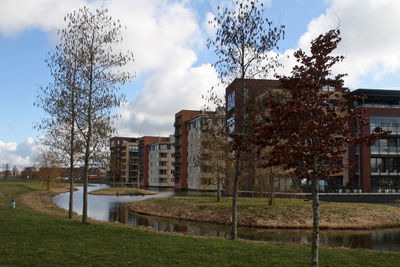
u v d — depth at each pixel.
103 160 18.27
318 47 9.36
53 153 20.22
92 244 12.38
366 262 10.88
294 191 31.94
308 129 8.20
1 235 13.60
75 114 17.44
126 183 128.25
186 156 85.25
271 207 29.48
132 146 134.75
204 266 9.73
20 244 12.07
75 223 17.55
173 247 12.14
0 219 17.69
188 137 84.69
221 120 15.82
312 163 8.85
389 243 19.73
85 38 17.73
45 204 37.31
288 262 10.38
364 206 30.73
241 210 29.03
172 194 63.31
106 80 17.81
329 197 45.31
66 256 10.55
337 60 9.45
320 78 9.46
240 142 10.63
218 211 29.81
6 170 132.38
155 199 39.12
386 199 46.53
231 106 15.58
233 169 22.08
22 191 54.81
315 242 8.71
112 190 77.00
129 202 47.75
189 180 82.44
